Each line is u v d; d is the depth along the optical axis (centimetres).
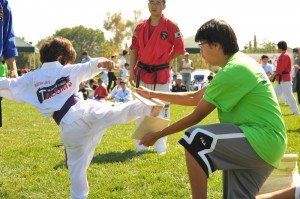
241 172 362
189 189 505
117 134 914
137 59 727
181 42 702
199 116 365
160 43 699
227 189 367
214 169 348
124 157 674
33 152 721
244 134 347
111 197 484
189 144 349
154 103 405
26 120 1222
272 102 359
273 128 353
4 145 798
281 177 420
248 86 351
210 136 346
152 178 545
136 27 717
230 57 371
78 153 434
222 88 352
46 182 540
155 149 722
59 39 449
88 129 425
